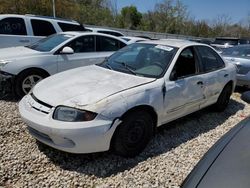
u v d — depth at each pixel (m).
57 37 6.32
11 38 7.57
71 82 3.59
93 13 36.47
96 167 3.22
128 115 3.28
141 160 3.46
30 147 3.53
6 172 3.00
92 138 3.00
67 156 3.39
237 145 2.07
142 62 4.13
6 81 5.22
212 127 4.75
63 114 3.02
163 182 3.05
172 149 3.80
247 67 7.14
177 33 45.12
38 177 2.97
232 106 6.09
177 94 3.92
